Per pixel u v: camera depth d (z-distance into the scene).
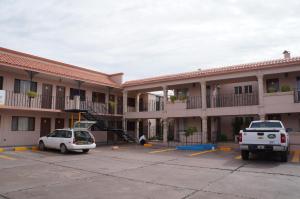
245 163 11.67
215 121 22.28
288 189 6.99
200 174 9.12
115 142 25.00
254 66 17.22
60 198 6.15
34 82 19.55
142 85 23.59
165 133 21.81
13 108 16.78
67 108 21.19
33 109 17.91
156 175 8.93
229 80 20.28
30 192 6.67
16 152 15.58
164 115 21.92
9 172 9.39
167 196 6.32
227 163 11.70
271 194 6.50
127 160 12.73
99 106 23.86
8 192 6.66
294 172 9.44
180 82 21.00
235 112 18.05
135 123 27.09
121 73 25.92
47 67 19.78
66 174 9.08
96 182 7.84
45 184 7.55
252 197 6.25
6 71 17.84
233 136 22.19
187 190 6.90
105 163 11.70
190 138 20.38
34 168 10.27
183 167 10.62
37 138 19.67
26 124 19.16
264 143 11.61
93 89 24.48
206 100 21.42
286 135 11.77
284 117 18.53
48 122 20.67
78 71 23.70
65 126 21.84
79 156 14.25
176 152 16.52
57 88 21.31
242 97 21.56
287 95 16.16
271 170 9.87
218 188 7.11
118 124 27.23
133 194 6.50
